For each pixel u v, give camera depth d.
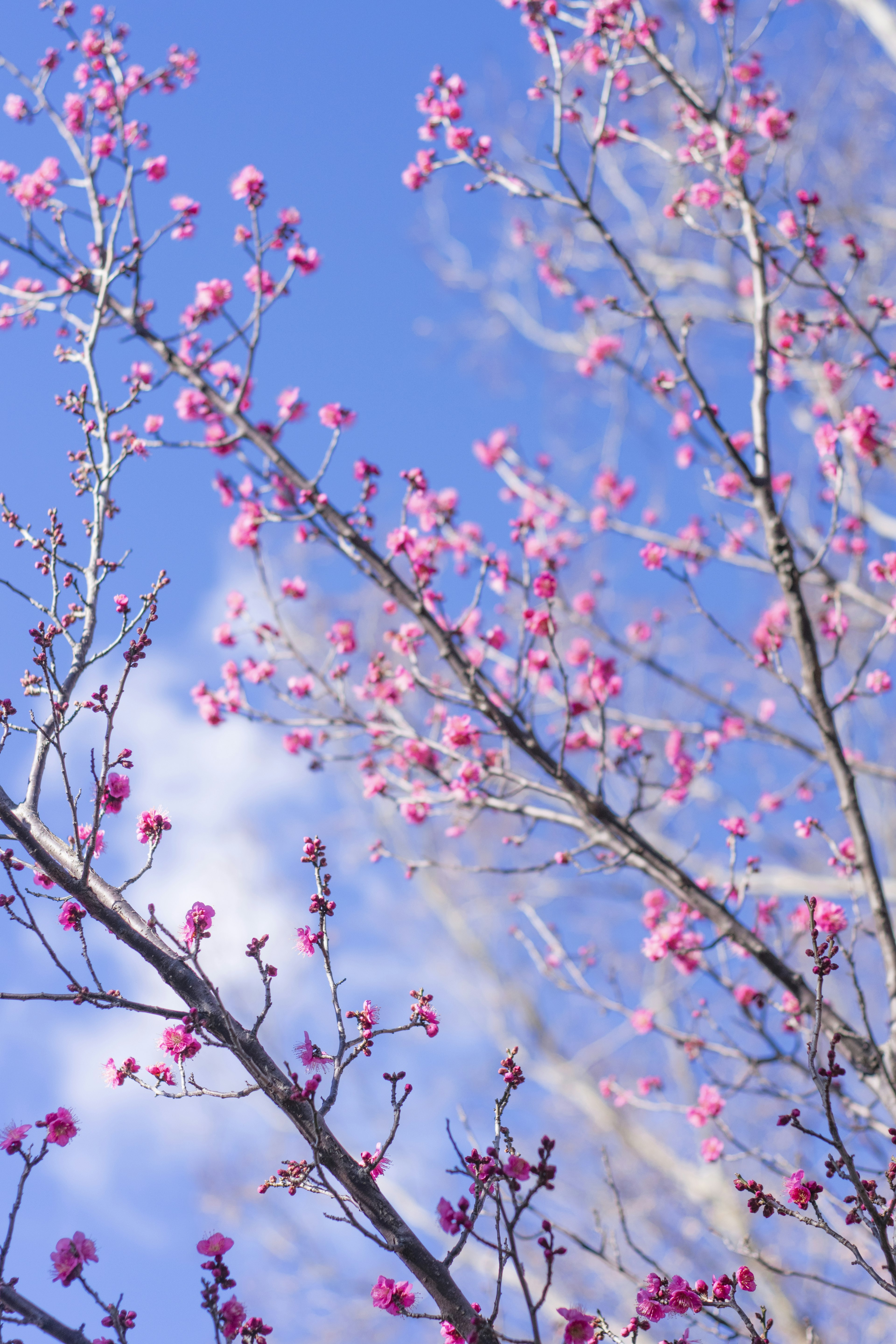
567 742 6.40
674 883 5.63
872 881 5.24
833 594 6.51
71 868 3.41
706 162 6.31
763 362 5.77
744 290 9.59
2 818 3.36
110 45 6.39
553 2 6.09
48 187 6.05
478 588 5.77
